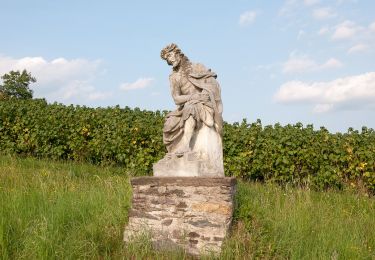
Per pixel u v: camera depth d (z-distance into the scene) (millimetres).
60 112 16109
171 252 7215
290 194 10602
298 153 12938
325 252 7062
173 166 7871
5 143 15945
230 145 13609
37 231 7246
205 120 8039
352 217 9641
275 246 7211
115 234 7715
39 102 18234
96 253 7051
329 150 13000
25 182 10688
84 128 15070
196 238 7316
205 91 8203
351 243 7469
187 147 7984
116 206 8492
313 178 12797
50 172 12469
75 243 7012
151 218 7613
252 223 7676
